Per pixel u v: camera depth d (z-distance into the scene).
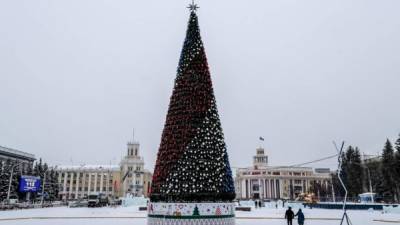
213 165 19.88
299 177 191.12
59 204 86.62
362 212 58.88
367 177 105.25
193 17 22.61
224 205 19.80
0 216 44.31
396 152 83.81
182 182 19.42
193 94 20.78
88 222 37.72
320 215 50.12
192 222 19.08
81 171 167.38
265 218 44.94
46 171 108.25
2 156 109.50
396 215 50.72
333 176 116.31
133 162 166.38
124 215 49.44
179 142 20.08
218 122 21.02
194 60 21.47
